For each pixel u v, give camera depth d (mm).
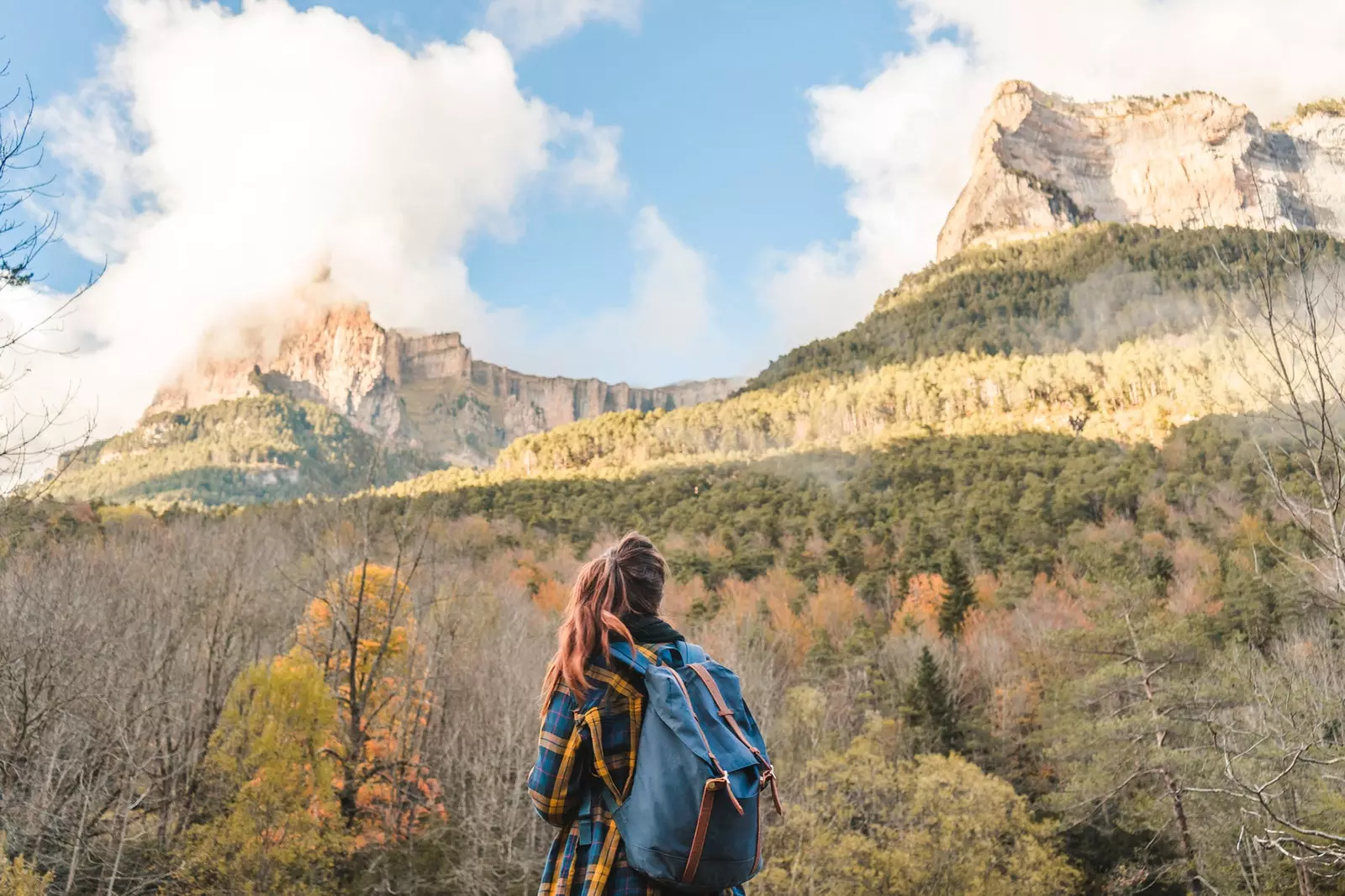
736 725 2037
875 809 23656
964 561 72438
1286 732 13742
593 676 2082
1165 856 26812
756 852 1952
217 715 20922
